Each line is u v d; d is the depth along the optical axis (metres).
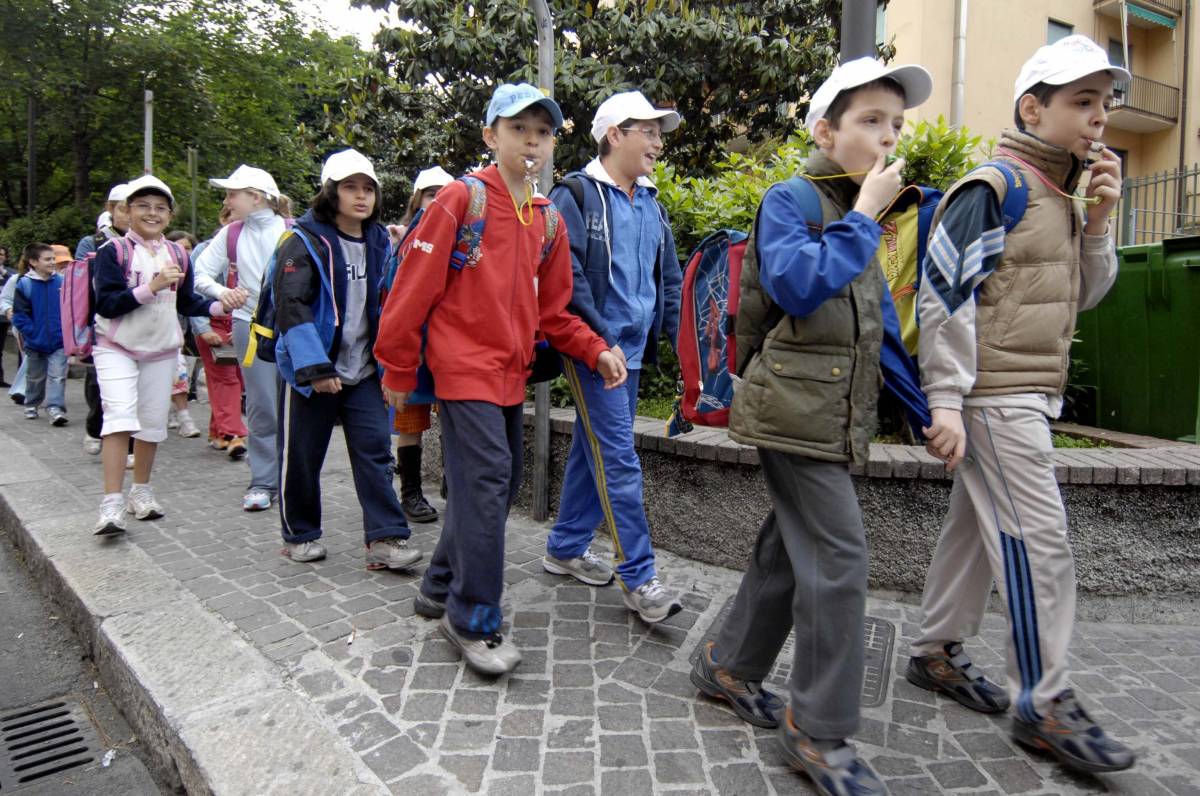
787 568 2.31
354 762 2.19
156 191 4.32
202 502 4.88
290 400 3.57
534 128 2.66
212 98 22.27
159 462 6.02
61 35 19.50
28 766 2.61
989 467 2.31
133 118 20.97
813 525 2.09
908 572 3.43
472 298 2.69
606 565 3.51
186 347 6.91
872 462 3.39
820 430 2.05
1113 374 4.77
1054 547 2.24
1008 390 2.28
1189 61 16.73
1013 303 2.26
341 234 3.54
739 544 3.71
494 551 2.66
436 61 6.30
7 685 3.10
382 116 7.29
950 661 2.63
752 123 7.33
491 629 2.69
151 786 2.49
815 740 2.10
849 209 2.12
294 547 3.76
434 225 2.61
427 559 3.87
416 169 7.57
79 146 21.30
